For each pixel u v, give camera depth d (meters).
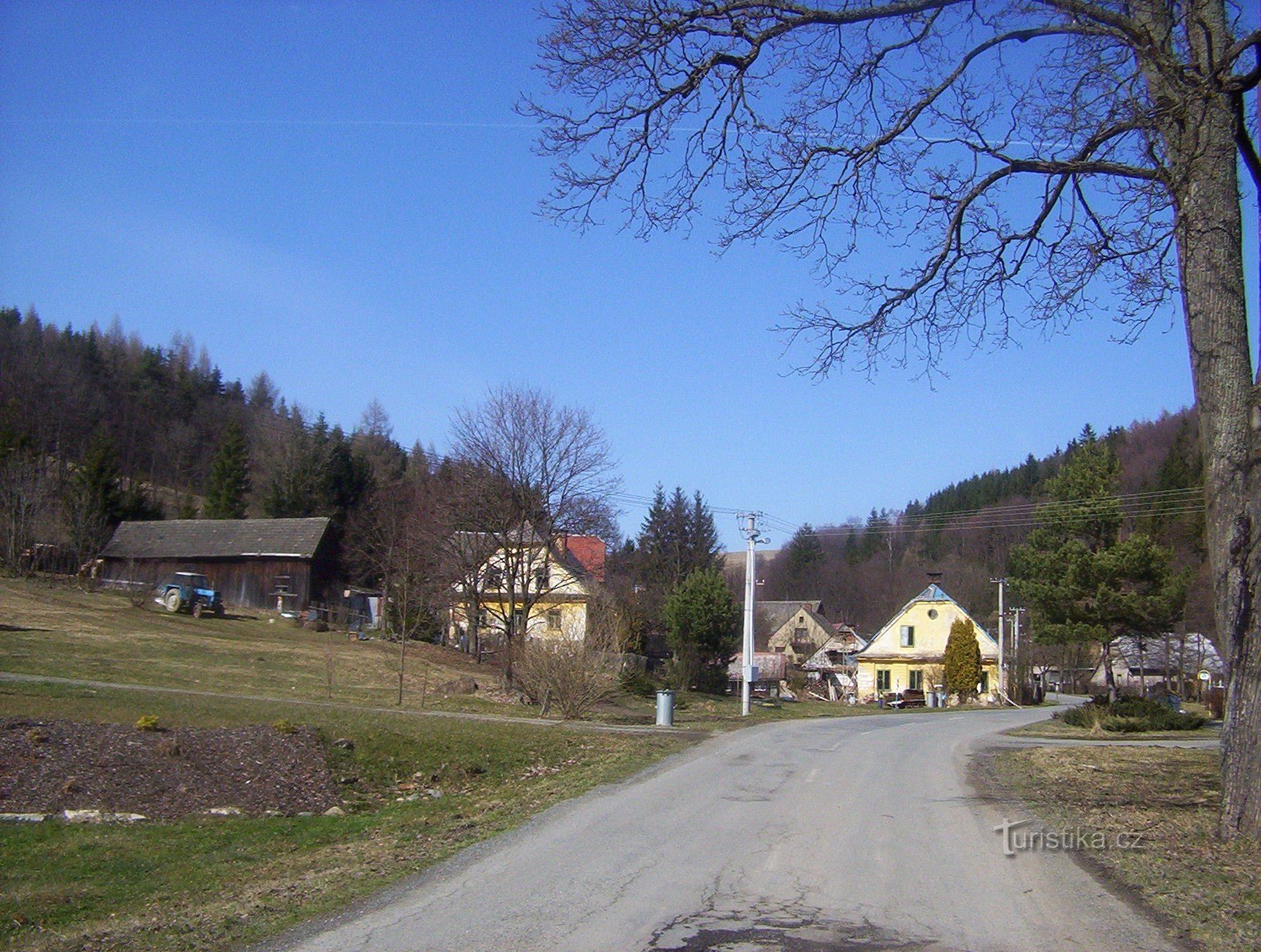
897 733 26.64
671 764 17.06
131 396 85.31
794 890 7.74
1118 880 8.05
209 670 29.62
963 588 80.12
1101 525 35.31
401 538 45.06
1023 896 7.57
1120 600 34.66
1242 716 9.02
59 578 46.25
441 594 39.94
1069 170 10.15
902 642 62.19
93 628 35.12
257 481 82.12
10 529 45.34
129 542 54.56
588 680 27.03
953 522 74.88
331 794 15.62
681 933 6.51
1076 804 12.34
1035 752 20.97
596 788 13.95
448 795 16.27
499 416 37.34
